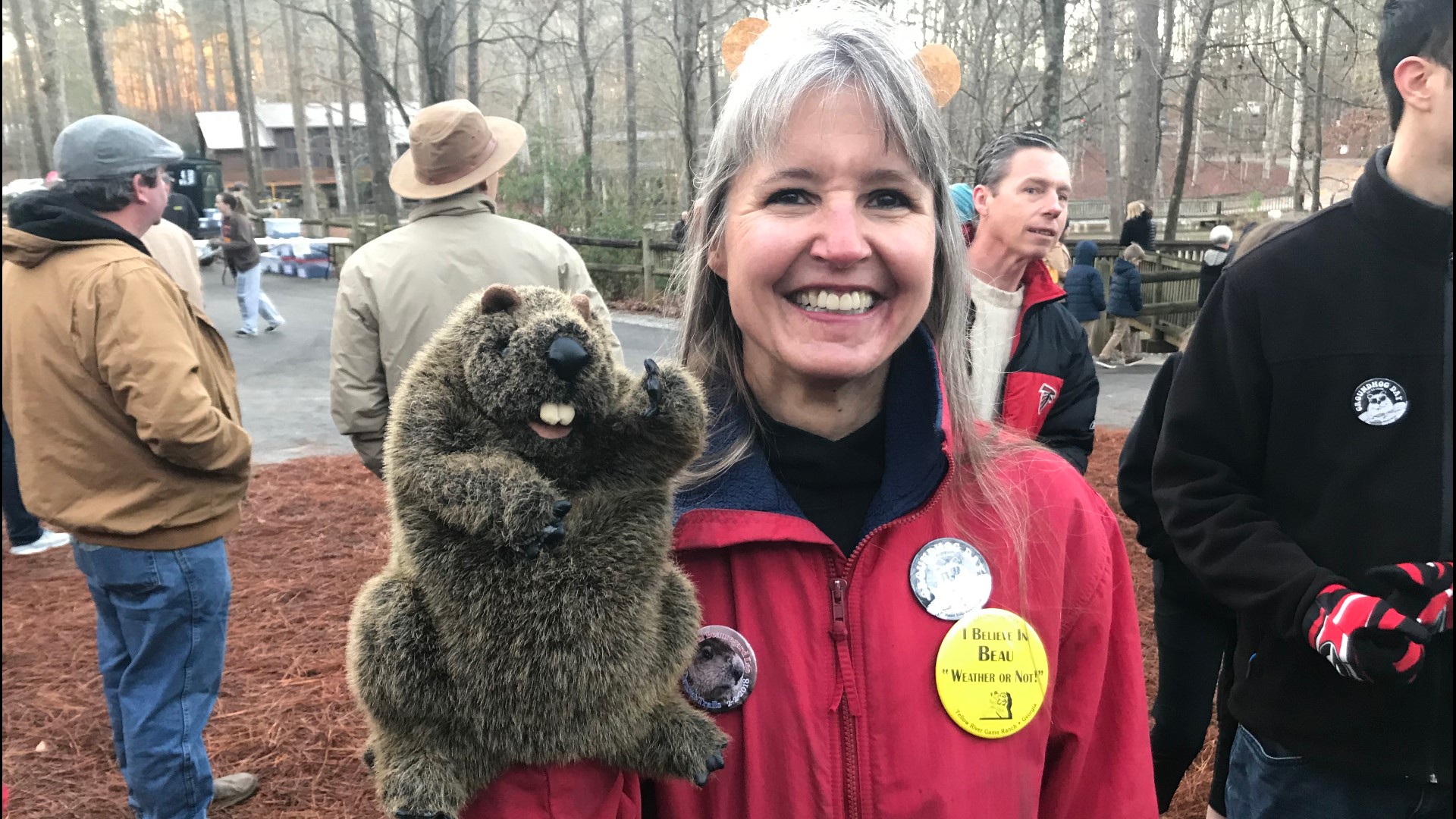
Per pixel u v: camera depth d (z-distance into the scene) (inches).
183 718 120.0
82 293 107.9
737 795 53.3
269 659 179.9
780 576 54.3
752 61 53.7
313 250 844.0
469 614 43.9
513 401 43.5
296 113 1610.5
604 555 45.4
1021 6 871.7
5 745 153.3
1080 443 129.5
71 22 1945.1
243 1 1737.2
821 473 57.1
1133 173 942.4
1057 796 60.0
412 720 45.4
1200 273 419.8
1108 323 489.7
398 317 136.9
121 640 123.7
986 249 127.4
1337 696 74.7
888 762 52.6
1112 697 61.2
